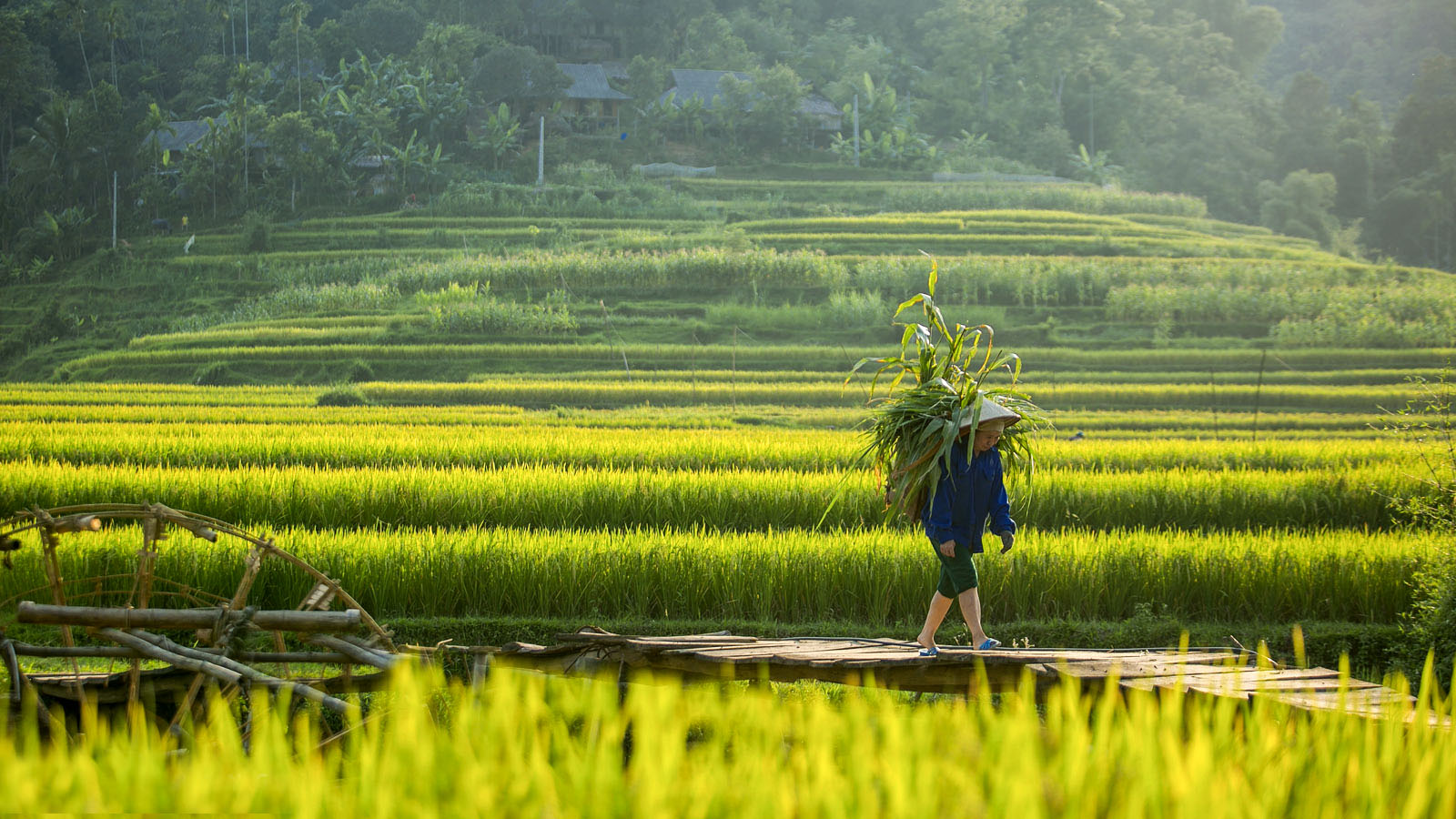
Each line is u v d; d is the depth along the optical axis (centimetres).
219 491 1382
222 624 538
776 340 4675
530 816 274
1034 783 276
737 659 576
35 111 8312
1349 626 1073
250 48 10044
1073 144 10175
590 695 357
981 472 620
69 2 8644
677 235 6506
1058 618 1107
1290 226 8631
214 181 7275
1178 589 1130
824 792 275
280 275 6141
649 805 269
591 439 2094
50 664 857
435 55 8356
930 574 1108
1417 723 357
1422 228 9381
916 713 346
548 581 1091
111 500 1373
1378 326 4444
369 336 4575
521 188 7381
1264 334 4719
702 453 1923
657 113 8769
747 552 1124
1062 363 4316
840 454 1917
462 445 1977
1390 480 1554
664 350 4328
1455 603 977
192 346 4562
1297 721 400
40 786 291
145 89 9331
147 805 284
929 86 10538
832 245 6338
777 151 9062
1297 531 1344
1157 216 7519
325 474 1485
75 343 5569
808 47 11144
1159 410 3556
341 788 311
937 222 6712
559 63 9244
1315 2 14388
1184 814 269
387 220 6956
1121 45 11094
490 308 4606
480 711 398
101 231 7075
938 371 653
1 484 1370
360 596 1065
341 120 7725
